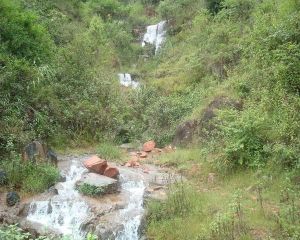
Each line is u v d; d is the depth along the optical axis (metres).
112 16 28.86
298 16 11.89
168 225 8.48
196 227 8.18
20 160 10.72
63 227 9.20
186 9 25.59
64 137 13.68
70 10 24.61
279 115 10.39
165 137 14.48
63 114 13.95
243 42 16.05
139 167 12.12
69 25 21.64
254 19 17.08
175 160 12.22
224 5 20.03
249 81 13.32
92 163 11.08
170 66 21.34
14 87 12.71
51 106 13.66
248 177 10.00
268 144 10.19
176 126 14.58
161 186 10.40
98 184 10.04
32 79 13.27
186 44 22.62
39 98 13.45
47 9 21.66
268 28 12.95
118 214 9.14
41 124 12.81
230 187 9.83
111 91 16.09
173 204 9.05
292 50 10.77
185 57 20.80
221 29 18.44
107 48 21.95
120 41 25.12
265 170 9.84
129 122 15.54
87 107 14.41
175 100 16.36
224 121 11.37
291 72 10.59
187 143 13.58
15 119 11.87
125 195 10.05
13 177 10.34
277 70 10.73
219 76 16.56
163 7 26.06
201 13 21.67
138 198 9.85
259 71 12.92
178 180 10.70
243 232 7.64
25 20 14.89
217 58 17.27
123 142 14.86
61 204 9.57
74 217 9.23
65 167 11.62
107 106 15.32
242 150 10.42
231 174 10.40
